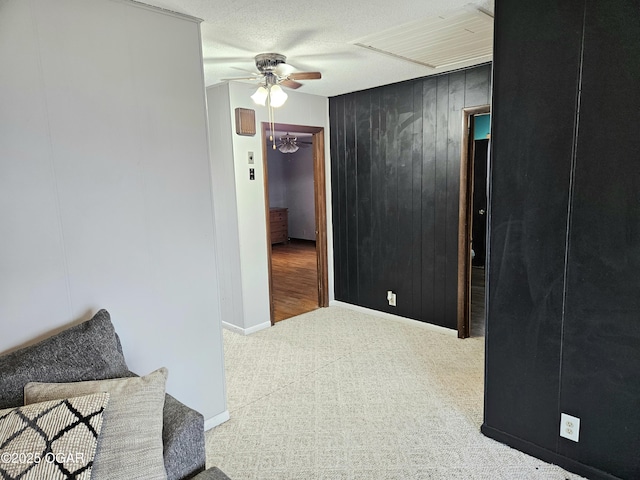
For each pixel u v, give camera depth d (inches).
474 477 76.9
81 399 51.6
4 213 65.0
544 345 77.8
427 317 153.9
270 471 80.3
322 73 134.1
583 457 75.7
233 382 116.9
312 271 260.4
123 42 76.1
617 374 70.1
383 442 88.1
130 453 49.9
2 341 66.3
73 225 72.5
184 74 85.6
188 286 90.1
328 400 106.0
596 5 65.6
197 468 57.9
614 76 65.1
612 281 68.9
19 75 64.8
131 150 78.8
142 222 81.5
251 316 155.5
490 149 81.4
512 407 83.9
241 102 144.9
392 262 162.1
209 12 83.3
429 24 92.4
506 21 76.0
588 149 68.9
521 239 78.5
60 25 68.5
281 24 90.7
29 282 68.4
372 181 163.6
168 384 88.5
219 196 153.8
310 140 350.6
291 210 390.3
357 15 86.6
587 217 70.2
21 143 65.8
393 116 152.4
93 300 76.0
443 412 98.6
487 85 126.3
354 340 145.6
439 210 144.3
